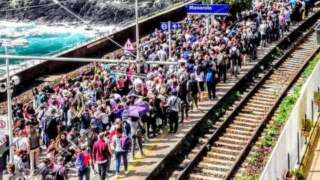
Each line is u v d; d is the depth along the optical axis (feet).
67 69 203.10
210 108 146.92
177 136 132.57
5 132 115.44
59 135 112.68
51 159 104.83
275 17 210.59
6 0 440.45
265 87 173.06
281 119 145.48
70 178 113.19
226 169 121.70
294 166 113.50
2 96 169.68
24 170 112.27
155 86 137.90
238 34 186.70
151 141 130.62
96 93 137.39
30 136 114.32
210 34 186.29
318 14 264.52
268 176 93.81
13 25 424.05
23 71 184.65
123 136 113.70
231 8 231.91
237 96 163.53
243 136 138.31
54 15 431.43
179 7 278.46
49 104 129.90
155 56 166.40
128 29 240.32
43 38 369.30
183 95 139.95
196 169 121.39
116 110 125.59
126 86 145.07
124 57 174.60
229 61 173.88
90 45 217.15
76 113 126.41
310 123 125.08
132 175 114.11
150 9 412.57
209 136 137.90
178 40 182.09
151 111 131.23
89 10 427.33
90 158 111.75
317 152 121.19
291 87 173.06
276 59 198.49
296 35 227.81
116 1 427.74
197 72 153.89
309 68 189.26
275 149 98.84
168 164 122.62
